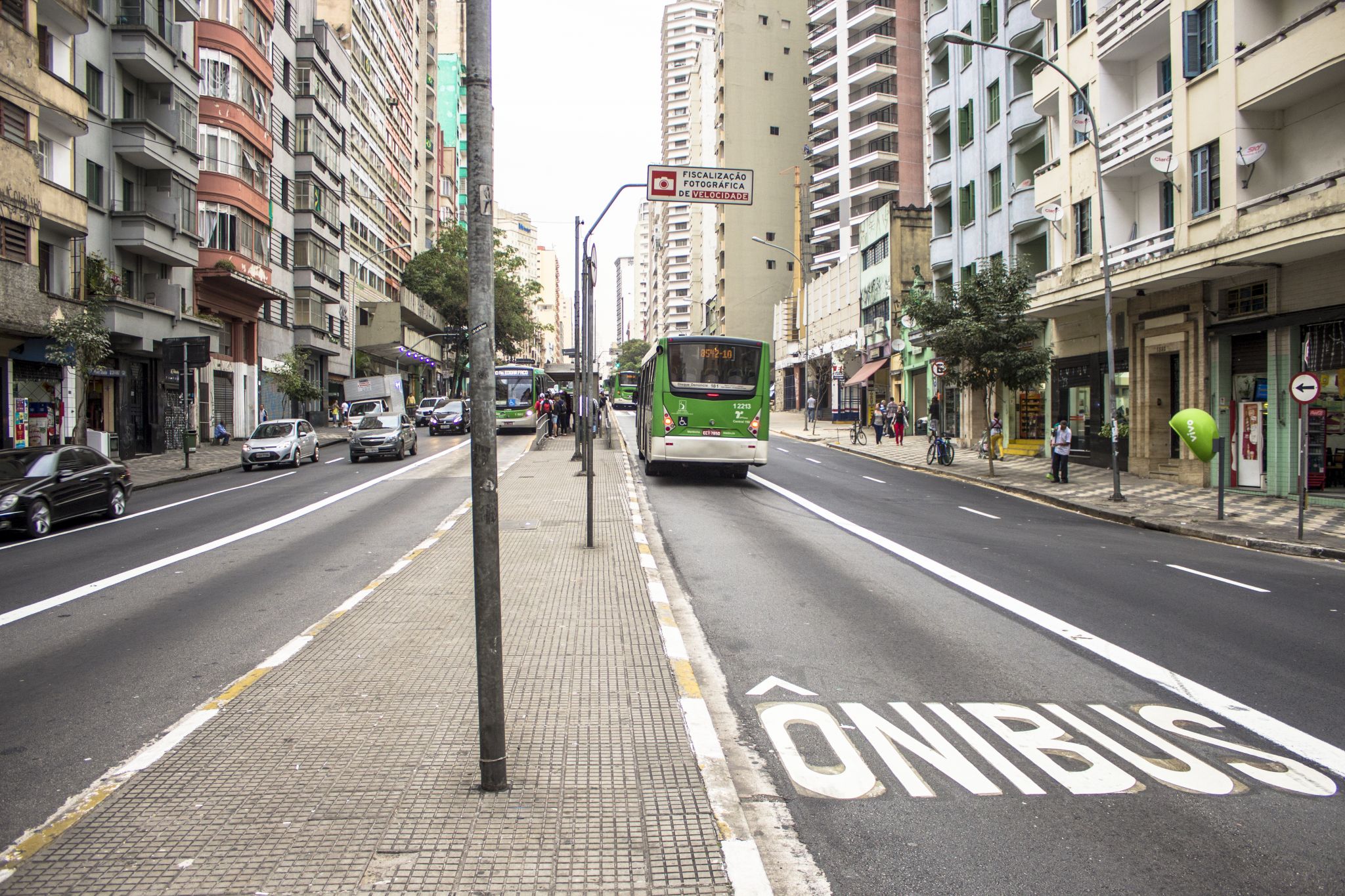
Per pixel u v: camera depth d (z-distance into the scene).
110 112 27.67
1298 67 15.88
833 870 3.77
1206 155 18.47
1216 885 3.65
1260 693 6.21
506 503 15.41
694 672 6.55
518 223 190.88
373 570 10.42
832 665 6.77
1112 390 17.98
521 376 39.41
